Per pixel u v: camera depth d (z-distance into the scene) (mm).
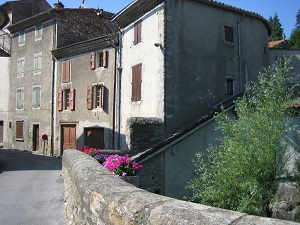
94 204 2648
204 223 1479
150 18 12297
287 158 6895
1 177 10641
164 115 11031
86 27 21703
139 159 9445
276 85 7102
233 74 13156
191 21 12141
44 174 11219
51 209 6273
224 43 13031
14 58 23922
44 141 19844
